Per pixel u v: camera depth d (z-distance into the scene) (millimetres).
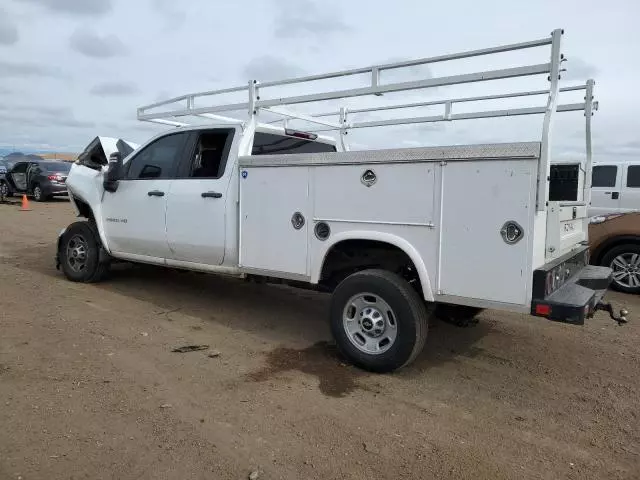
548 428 3486
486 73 3932
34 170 21312
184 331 5250
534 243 3611
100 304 6086
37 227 13180
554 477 2924
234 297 6723
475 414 3664
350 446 3176
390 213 4145
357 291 4316
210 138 5617
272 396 3818
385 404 3771
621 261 7473
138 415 3445
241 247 5180
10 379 3891
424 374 4363
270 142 6004
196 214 5570
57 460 2904
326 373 4301
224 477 2822
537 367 4594
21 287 6707
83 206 7371
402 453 3117
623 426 3539
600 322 5984
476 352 4945
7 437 3111
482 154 3691
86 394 3713
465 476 2904
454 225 3863
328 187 4480
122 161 6492
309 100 4902
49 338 4801
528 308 3654
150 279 7527
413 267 4355
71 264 7254
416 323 4090
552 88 3652
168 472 2842
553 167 5098
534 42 3719
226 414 3516
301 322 5719
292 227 4762
